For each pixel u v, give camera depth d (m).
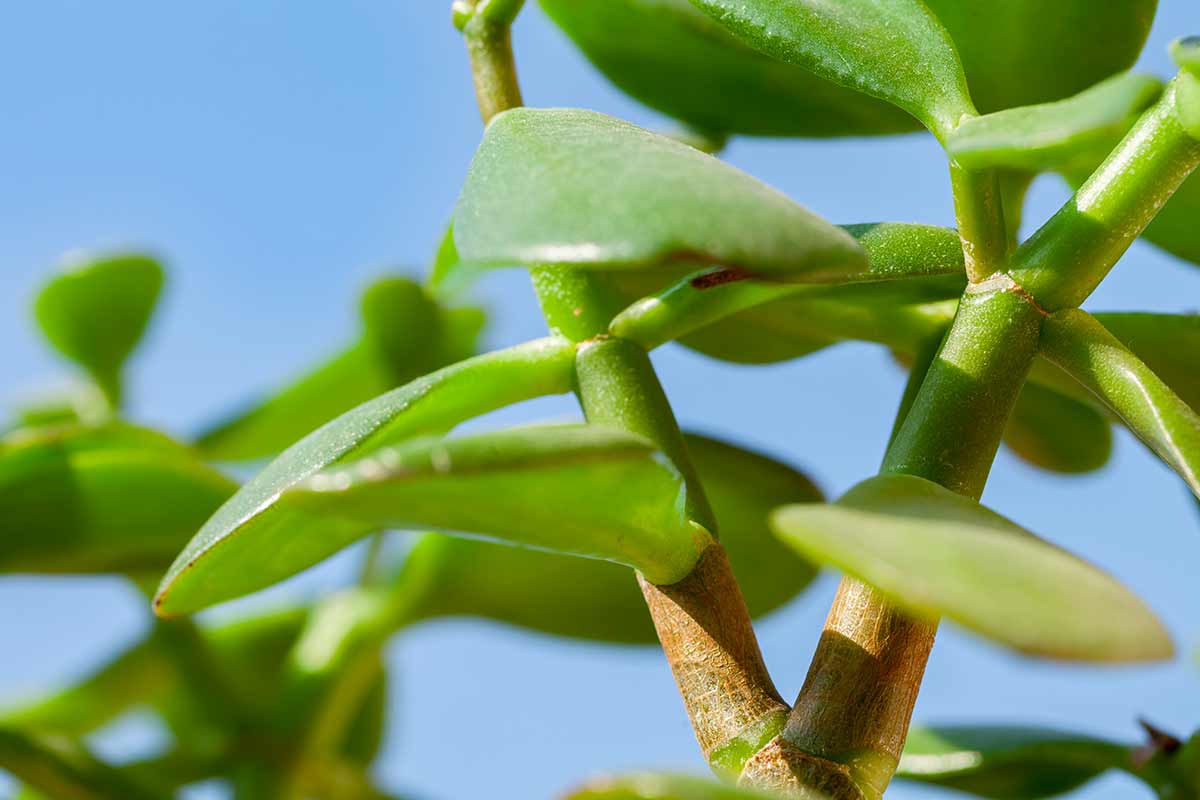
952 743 0.41
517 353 0.36
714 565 0.35
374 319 0.59
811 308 0.41
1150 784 0.40
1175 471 0.33
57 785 0.48
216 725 0.56
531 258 0.31
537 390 0.36
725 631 0.34
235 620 0.66
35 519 0.47
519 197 0.32
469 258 0.31
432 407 0.36
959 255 0.35
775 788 0.33
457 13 0.39
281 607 0.66
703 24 0.43
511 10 0.39
